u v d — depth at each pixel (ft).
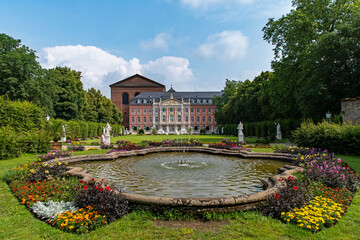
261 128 110.52
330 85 68.80
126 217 14.21
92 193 15.02
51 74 115.24
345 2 73.31
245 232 12.35
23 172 24.39
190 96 275.18
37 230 12.84
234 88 195.72
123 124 288.92
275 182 20.24
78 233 12.46
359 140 37.09
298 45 74.49
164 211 14.78
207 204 14.47
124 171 30.60
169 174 28.40
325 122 45.29
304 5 77.92
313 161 26.18
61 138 86.48
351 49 63.16
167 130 248.32
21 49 90.07
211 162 38.14
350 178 20.81
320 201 15.76
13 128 49.37
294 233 12.16
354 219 13.94
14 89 79.66
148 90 291.79
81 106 144.15
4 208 16.01
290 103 88.07
